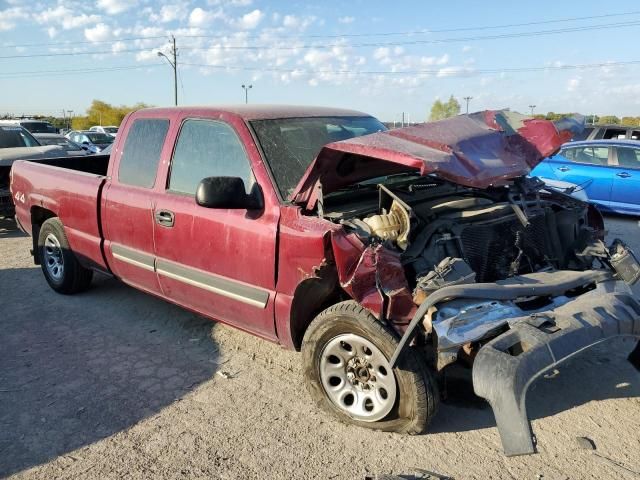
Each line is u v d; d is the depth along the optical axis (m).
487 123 4.03
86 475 2.96
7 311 5.41
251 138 3.76
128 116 4.82
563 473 2.90
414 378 2.98
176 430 3.36
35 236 6.04
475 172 3.31
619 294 3.28
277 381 3.94
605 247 3.86
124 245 4.70
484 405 3.52
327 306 3.66
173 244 4.16
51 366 4.22
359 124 4.61
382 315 2.98
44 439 3.28
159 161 4.36
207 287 3.97
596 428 3.31
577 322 2.87
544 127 4.06
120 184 4.71
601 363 4.12
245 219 3.63
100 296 5.80
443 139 3.47
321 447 3.16
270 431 3.32
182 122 4.26
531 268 3.78
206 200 3.38
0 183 9.47
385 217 3.32
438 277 3.05
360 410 3.26
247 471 2.97
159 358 4.34
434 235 3.37
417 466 2.96
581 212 4.26
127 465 3.04
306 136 4.01
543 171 11.02
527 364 2.62
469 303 2.96
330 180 3.50
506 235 3.70
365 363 3.19
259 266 3.56
